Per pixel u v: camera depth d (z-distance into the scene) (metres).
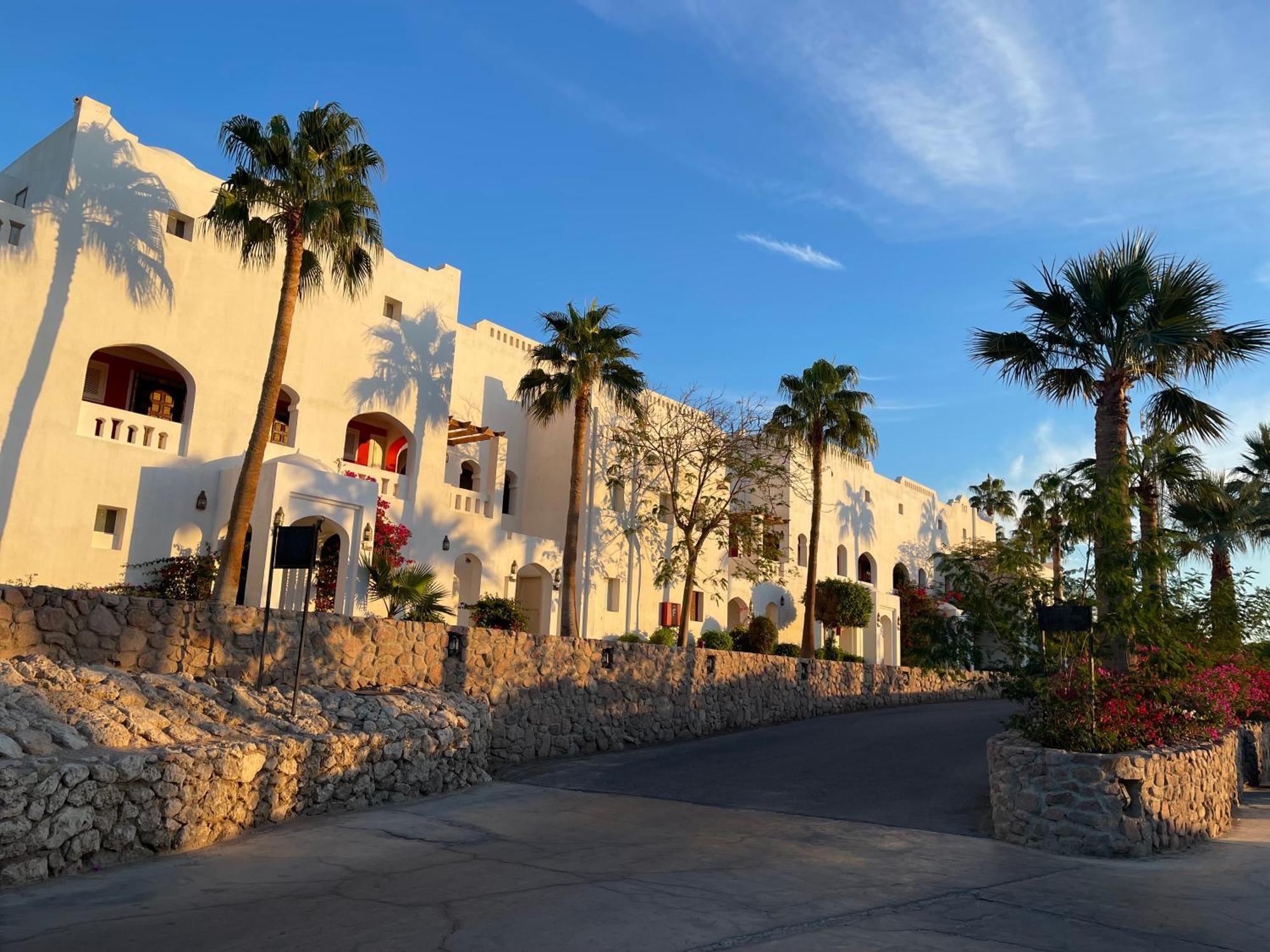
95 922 7.21
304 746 11.81
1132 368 17.17
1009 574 14.89
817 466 36.41
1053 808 11.74
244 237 20.95
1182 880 10.16
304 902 7.95
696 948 6.81
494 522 29.31
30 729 9.26
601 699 20.36
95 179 20.64
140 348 22.42
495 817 12.56
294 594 22.44
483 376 33.38
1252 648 22.47
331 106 20.28
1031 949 7.21
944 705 31.77
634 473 34.00
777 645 38.31
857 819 13.09
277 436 24.23
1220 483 28.72
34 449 19.22
